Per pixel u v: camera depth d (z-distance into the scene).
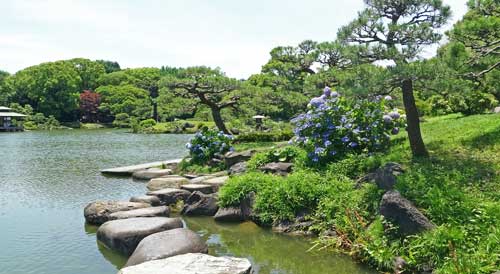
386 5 9.55
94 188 14.25
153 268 6.26
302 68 20.59
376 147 10.90
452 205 7.20
